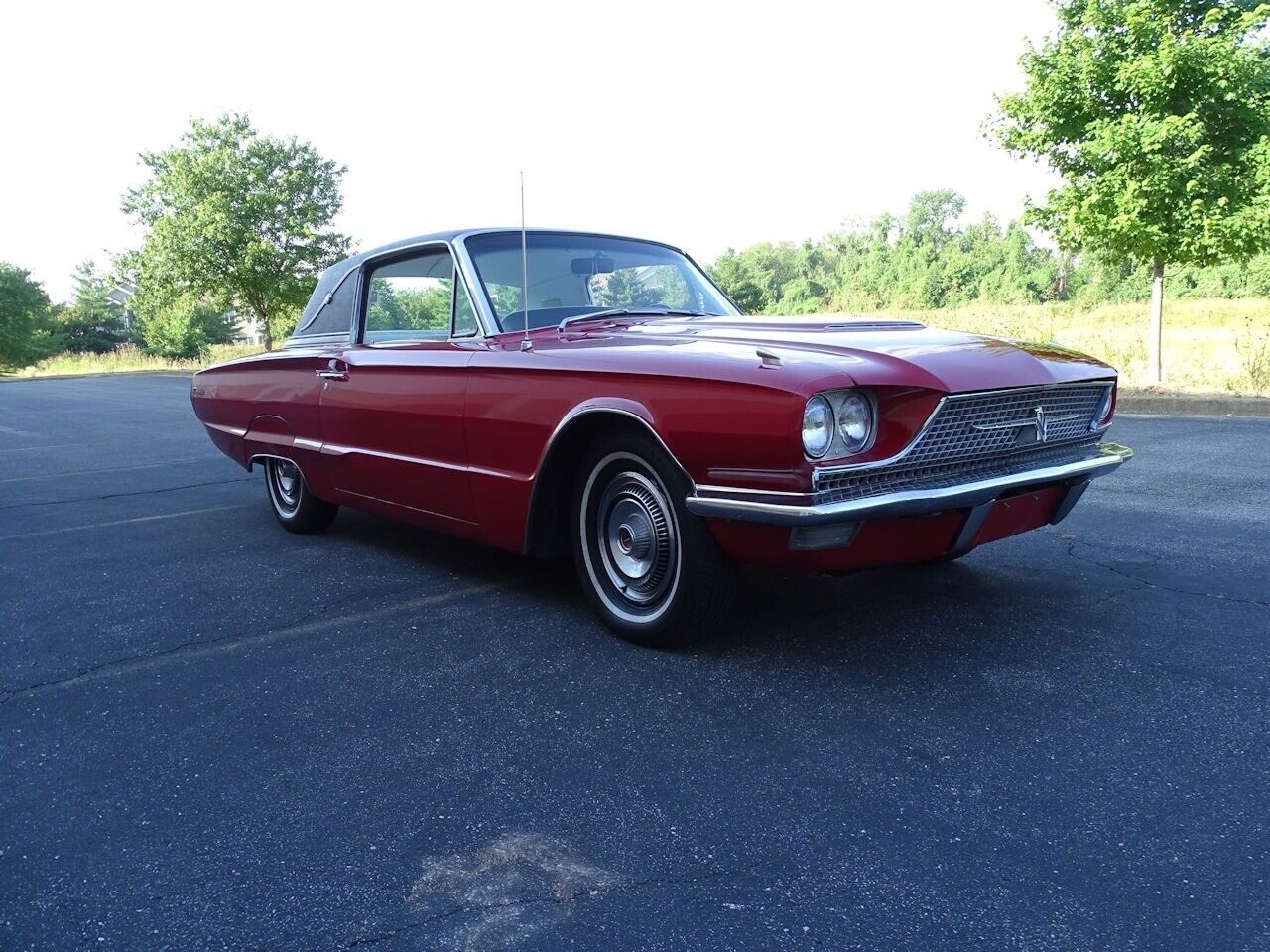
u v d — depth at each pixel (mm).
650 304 4539
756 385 2846
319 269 29359
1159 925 1874
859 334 3447
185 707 3109
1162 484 6332
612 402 3260
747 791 2439
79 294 73000
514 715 2955
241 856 2234
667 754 2662
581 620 3848
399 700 3102
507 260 4270
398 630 3803
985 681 3080
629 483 3434
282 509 5703
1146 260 11883
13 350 53781
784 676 3174
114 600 4359
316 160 29266
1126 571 4285
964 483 3020
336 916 1997
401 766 2652
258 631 3854
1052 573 4289
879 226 77312
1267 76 10672
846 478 2867
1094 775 2461
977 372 3070
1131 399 11258
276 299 28656
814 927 1903
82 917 2018
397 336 4586
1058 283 53812
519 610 4004
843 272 68312
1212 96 10719
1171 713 2811
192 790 2553
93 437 11297
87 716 3064
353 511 6328
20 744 2875
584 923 1943
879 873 2074
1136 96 11242
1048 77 11523
